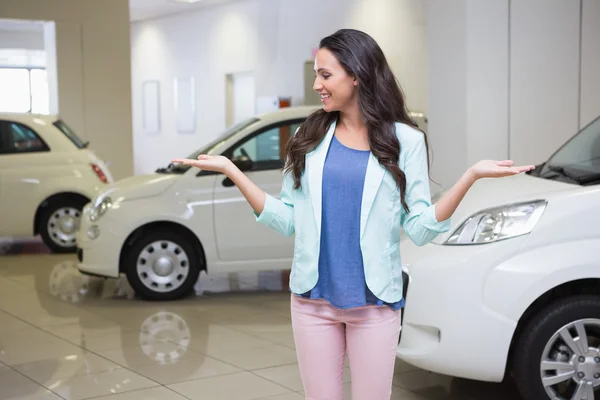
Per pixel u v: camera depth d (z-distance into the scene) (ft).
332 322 8.63
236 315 21.13
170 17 63.26
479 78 23.34
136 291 22.76
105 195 22.70
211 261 22.33
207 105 59.47
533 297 12.21
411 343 12.94
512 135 23.71
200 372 16.19
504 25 23.39
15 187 30.07
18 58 68.08
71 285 25.23
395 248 8.55
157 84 65.57
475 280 12.39
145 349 17.93
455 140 23.85
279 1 50.06
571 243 12.26
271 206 8.71
